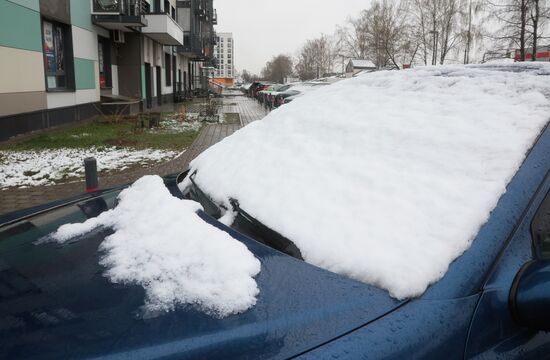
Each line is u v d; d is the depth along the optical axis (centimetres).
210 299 144
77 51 1576
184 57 4116
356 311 137
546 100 197
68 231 213
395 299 141
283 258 168
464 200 164
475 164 177
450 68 263
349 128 231
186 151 1039
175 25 2453
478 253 149
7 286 163
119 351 123
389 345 126
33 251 193
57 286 160
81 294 153
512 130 186
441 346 129
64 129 1394
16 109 1152
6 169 818
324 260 163
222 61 15700
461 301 138
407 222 164
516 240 155
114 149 1047
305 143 238
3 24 1079
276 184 215
